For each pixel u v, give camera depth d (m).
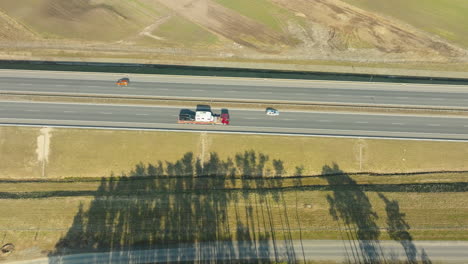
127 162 62.59
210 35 87.50
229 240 54.25
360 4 97.19
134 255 52.66
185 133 64.69
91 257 52.34
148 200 57.94
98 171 62.03
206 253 53.12
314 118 67.75
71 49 82.81
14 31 85.75
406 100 71.12
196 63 81.31
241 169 62.94
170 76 73.31
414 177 62.50
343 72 80.75
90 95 69.50
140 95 69.94
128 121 65.88
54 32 86.12
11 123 63.91
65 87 70.44
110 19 90.12
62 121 65.06
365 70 81.12
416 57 83.75
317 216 56.66
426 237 54.34
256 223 55.97
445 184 61.22
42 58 80.94
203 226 55.38
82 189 59.66
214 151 63.69
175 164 62.72
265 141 64.44
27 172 61.44
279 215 56.88
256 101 70.06
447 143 64.56
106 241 53.59
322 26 90.94
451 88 73.19
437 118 68.12
